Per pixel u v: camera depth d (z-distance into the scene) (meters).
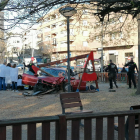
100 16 5.89
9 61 56.88
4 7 4.26
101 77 21.28
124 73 21.02
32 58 41.41
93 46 45.06
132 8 5.07
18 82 15.63
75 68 30.95
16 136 3.46
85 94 12.95
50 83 13.59
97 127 3.95
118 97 11.66
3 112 8.64
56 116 3.73
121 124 4.09
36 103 10.40
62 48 54.00
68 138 5.54
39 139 5.50
